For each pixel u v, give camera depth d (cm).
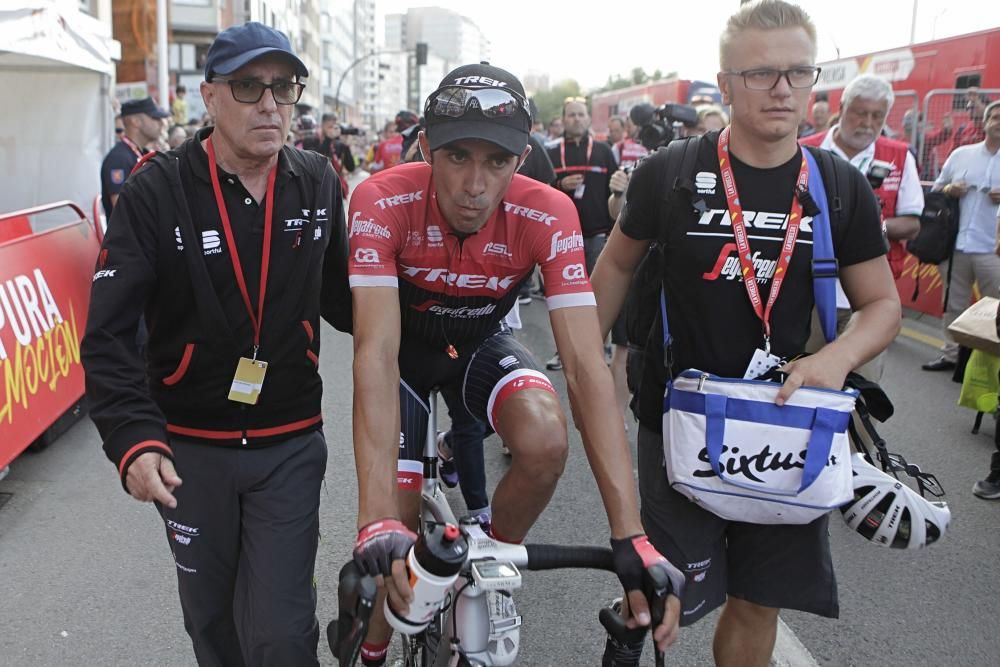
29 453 476
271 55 192
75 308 525
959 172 634
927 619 313
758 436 195
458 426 250
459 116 166
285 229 206
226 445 208
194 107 2380
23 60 803
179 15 3769
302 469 215
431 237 194
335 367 651
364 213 189
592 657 287
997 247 506
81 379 524
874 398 211
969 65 877
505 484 187
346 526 382
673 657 289
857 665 284
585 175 611
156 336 208
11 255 452
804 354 205
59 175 867
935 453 484
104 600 321
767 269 204
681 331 212
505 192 189
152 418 184
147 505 410
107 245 194
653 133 541
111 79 885
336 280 231
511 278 202
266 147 196
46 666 278
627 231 222
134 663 281
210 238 200
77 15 764
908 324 830
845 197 205
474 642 164
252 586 208
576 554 156
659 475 219
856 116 439
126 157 641
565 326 188
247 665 213
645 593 150
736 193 204
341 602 138
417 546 140
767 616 225
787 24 194
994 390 495
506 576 149
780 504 196
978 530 387
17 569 344
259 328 205
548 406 188
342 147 1728
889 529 208
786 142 203
